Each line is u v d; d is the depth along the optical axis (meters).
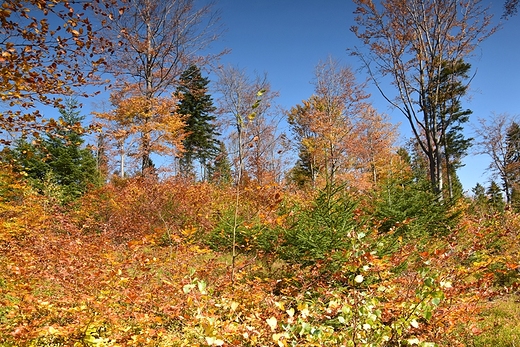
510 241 7.94
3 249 5.76
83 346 3.71
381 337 3.12
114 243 8.63
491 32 14.81
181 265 5.56
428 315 2.89
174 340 3.99
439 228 9.52
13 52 3.98
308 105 23.34
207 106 32.59
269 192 6.24
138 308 4.26
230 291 4.81
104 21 4.66
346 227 5.60
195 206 11.20
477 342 4.70
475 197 15.66
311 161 24.73
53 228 8.23
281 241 6.22
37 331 3.56
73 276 4.37
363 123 24.09
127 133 16.83
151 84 18.33
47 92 4.54
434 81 15.84
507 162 27.86
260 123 21.95
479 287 4.14
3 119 4.38
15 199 9.46
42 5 3.96
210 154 31.22
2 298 4.24
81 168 20.83
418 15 15.55
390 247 5.67
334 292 4.11
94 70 4.79
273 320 2.61
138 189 11.75
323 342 3.02
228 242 8.69
